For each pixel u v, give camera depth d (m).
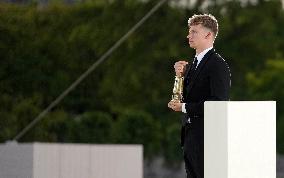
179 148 44.91
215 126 9.82
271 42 55.31
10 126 25.38
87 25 34.12
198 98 10.75
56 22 29.34
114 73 44.75
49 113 33.25
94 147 17.77
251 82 54.19
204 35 10.78
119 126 40.91
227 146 9.72
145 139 42.34
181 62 10.99
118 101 45.41
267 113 10.04
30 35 26.00
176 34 50.38
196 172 10.69
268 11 55.47
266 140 10.02
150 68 49.38
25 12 26.02
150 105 49.56
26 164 15.82
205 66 10.72
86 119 37.59
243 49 54.88
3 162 15.71
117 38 36.59
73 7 33.00
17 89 25.52
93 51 32.28
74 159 17.02
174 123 49.81
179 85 10.97
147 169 44.69
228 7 54.16
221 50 54.53
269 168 10.06
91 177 17.70
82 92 36.81
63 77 28.62
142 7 47.84
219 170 9.78
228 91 10.77
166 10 49.72
